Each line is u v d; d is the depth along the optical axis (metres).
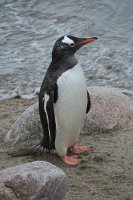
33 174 9.41
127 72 21.70
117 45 24.44
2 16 28.38
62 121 12.98
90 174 12.64
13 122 16.48
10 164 13.31
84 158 13.57
